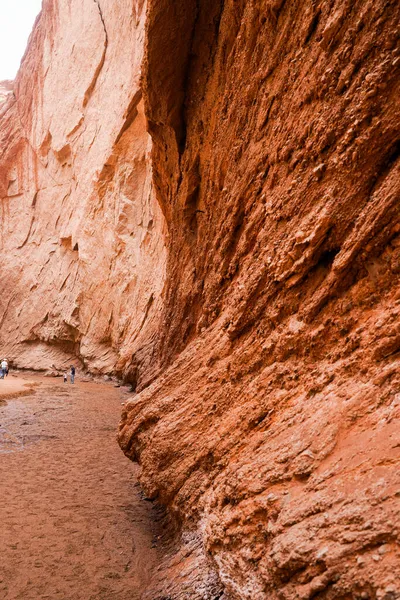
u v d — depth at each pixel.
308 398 3.24
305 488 2.60
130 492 7.08
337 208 3.36
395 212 2.92
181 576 3.79
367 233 3.07
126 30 25.31
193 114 7.62
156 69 7.38
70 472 8.09
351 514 2.18
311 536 2.30
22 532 5.38
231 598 2.96
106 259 27.28
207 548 3.36
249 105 5.20
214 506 3.49
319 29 3.69
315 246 3.54
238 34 5.54
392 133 2.99
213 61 6.85
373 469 2.29
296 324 3.66
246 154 5.24
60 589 4.14
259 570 2.61
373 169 3.14
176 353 8.26
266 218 4.43
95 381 25.33
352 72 3.22
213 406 4.65
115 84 26.50
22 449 9.65
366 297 3.12
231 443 3.93
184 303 7.87
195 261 7.69
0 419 12.72
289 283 3.81
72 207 30.91
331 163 3.44
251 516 2.87
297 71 4.02
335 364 3.15
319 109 3.57
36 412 14.15
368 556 2.01
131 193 26.28
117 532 5.48
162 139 8.83
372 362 2.81
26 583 4.23
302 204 3.75
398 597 1.79
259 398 3.83
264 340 4.14
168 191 9.79
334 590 2.06
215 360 5.08
